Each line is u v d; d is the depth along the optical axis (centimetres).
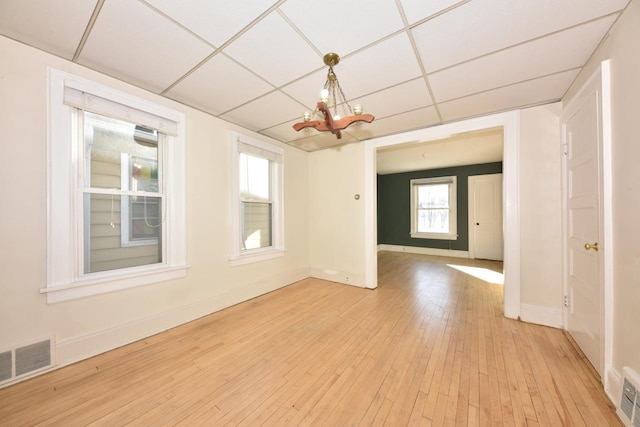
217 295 280
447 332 231
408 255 636
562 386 157
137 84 213
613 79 148
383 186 723
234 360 188
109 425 130
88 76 189
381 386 159
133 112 214
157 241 240
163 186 242
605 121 152
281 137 355
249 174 332
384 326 244
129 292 211
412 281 402
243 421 133
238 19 143
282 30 151
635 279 129
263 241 355
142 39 159
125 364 182
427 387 158
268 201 361
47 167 171
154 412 139
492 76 200
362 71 194
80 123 190
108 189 206
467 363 183
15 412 137
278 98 239
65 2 130
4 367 155
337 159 397
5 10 133
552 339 216
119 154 214
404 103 248
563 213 230
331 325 246
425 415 136
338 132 192
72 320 182
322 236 414
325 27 148
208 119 273
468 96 233
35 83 167
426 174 658
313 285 379
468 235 602
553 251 241
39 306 168
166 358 190
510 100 241
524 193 254
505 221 263
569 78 202
